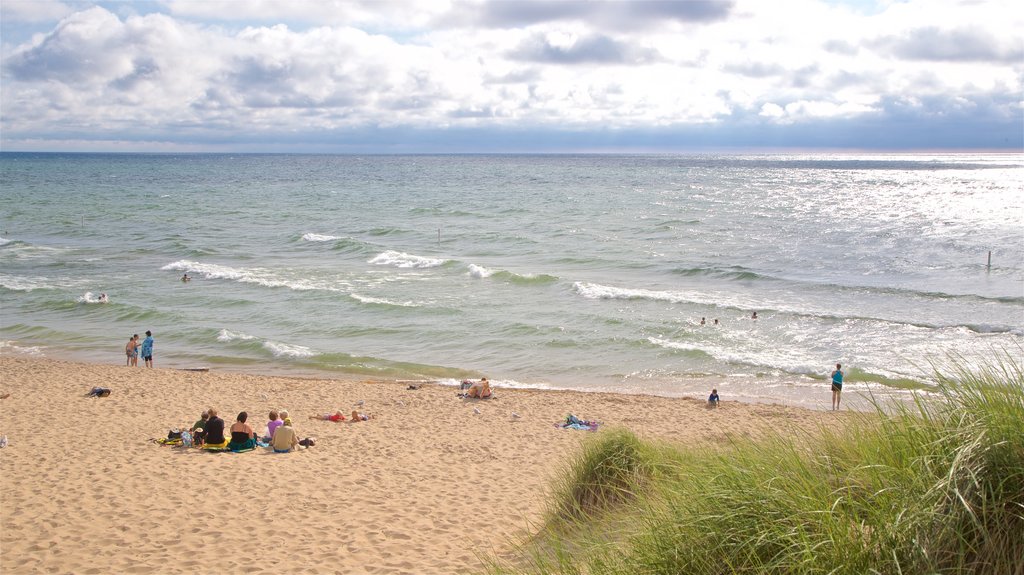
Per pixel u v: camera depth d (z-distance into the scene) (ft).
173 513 30.73
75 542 27.30
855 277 113.09
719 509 11.51
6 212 211.20
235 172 524.11
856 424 13.84
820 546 9.57
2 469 36.35
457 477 37.68
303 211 221.25
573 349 76.84
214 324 87.20
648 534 12.23
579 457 24.04
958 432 9.88
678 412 55.16
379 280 112.57
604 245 150.82
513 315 90.07
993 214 204.74
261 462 39.52
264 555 26.35
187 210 222.28
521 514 30.71
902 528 9.15
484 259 134.41
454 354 76.07
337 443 44.86
